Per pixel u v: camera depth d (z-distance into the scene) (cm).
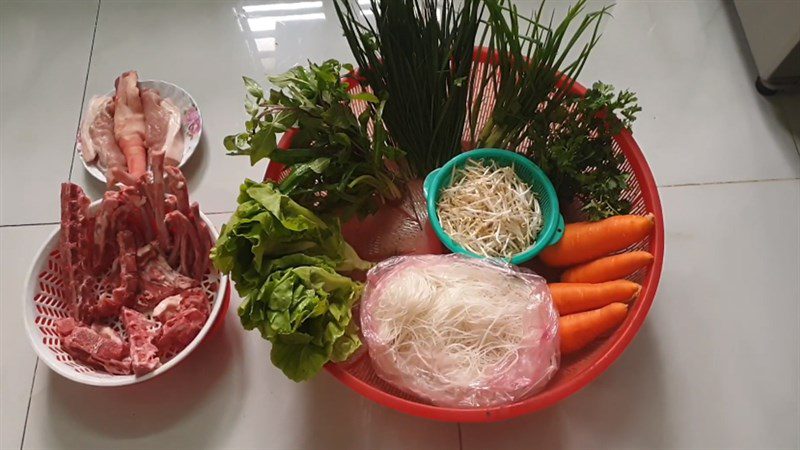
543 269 85
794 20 90
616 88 104
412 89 77
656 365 85
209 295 86
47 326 81
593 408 83
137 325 80
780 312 88
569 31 108
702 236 93
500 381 71
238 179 98
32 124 104
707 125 100
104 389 84
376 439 82
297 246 74
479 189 80
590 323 73
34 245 95
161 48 109
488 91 94
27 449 82
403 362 73
